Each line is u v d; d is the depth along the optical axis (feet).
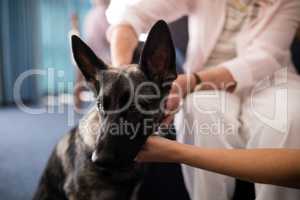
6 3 13.97
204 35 4.26
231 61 4.01
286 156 2.49
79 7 15.49
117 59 3.72
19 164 7.28
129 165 2.95
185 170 3.87
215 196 3.58
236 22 4.26
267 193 3.13
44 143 8.83
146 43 2.84
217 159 2.60
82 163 3.34
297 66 5.30
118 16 4.25
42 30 14.96
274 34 4.13
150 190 4.33
